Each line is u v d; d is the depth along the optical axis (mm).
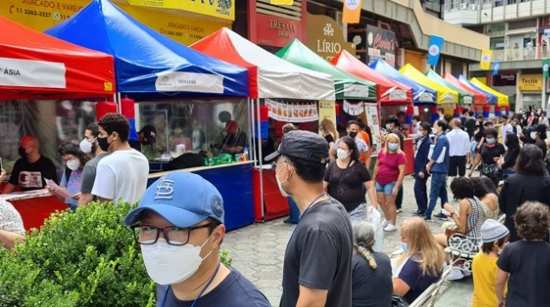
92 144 5441
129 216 1643
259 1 15633
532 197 5430
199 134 10602
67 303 2066
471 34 38688
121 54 6426
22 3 9508
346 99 12188
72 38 6715
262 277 6148
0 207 3174
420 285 4062
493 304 4312
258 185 8984
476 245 5930
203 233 1647
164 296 1826
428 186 13453
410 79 18438
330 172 6129
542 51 54188
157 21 12336
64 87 5551
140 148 8547
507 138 9492
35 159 6199
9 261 2330
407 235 4176
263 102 9172
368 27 23750
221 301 1673
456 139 12453
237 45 9719
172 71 6758
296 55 12406
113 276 2449
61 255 2518
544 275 3510
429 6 42781
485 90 29516
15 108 8281
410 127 16359
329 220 2330
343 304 2361
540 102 53781
